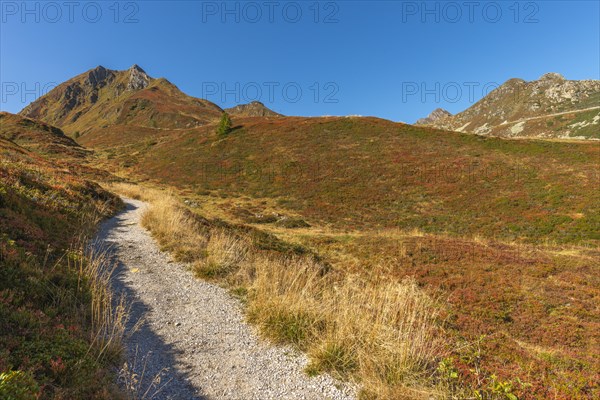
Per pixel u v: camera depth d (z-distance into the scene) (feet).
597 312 34.99
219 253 33.06
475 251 56.90
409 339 16.85
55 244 28.27
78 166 140.46
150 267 30.99
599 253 58.03
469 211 99.91
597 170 112.37
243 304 24.30
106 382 13.24
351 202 116.78
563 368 19.12
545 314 34.88
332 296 23.26
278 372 16.11
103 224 48.96
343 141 176.14
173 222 44.57
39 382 11.66
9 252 20.63
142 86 612.29
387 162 145.89
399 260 55.47
